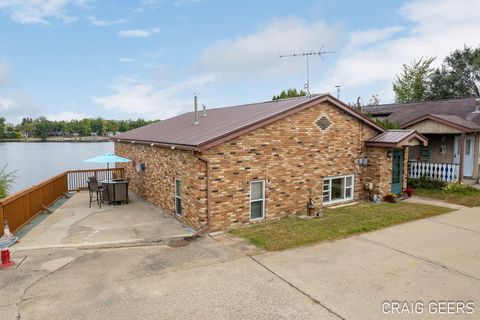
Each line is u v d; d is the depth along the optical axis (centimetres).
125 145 1798
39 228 1030
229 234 952
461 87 4078
